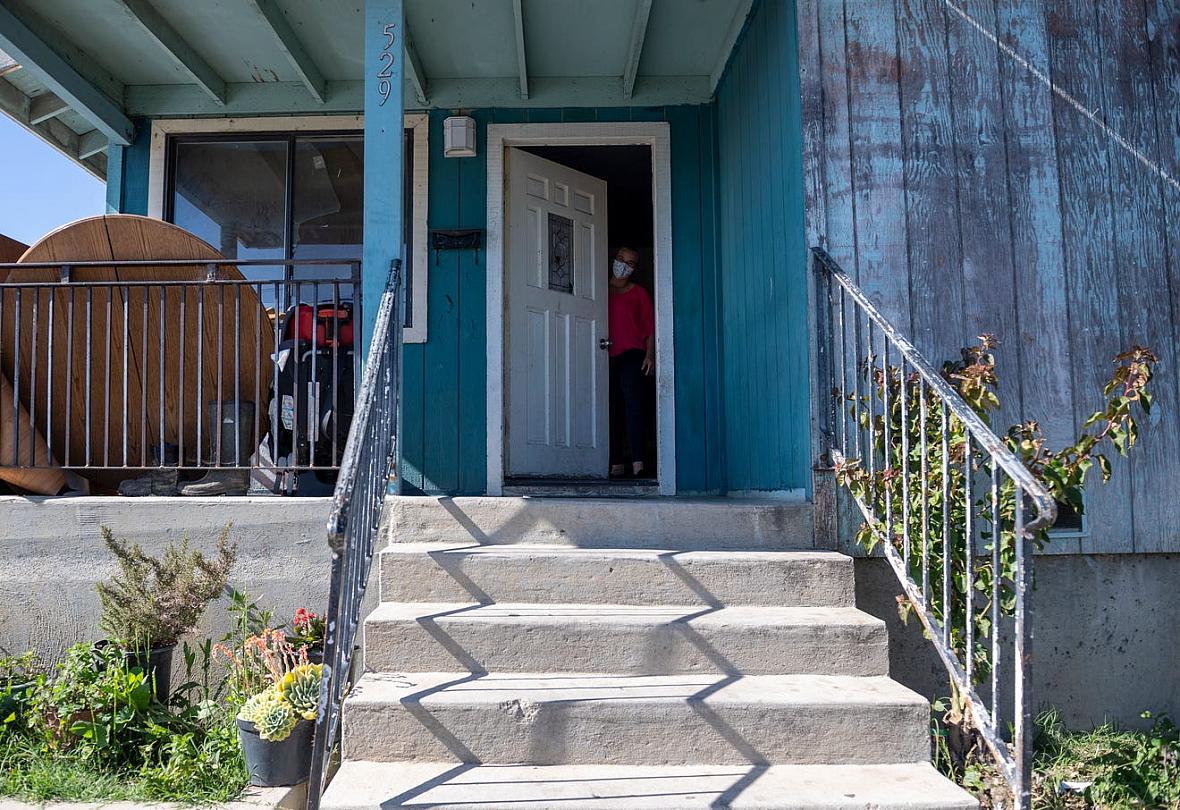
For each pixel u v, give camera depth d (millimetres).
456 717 2660
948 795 2449
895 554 3002
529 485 5305
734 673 2973
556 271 5824
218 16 4703
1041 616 3645
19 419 3939
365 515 2740
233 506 3633
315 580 3602
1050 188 3785
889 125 3770
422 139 5457
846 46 3805
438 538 3539
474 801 2395
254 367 4238
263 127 5504
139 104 5461
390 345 3459
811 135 3748
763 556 3279
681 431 5352
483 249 5395
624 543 3523
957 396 2617
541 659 2961
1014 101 3822
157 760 3090
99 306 4113
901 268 3701
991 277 3727
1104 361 3727
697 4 4629
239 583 3600
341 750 2873
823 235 3703
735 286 5000
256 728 2887
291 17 4727
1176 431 3719
